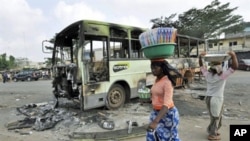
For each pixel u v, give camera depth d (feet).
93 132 20.75
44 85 79.30
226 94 40.65
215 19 126.82
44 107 32.71
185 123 23.75
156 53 11.42
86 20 26.91
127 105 32.12
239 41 152.15
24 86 77.71
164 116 11.32
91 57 29.43
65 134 21.36
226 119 24.73
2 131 22.81
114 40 30.25
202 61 19.30
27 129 23.26
